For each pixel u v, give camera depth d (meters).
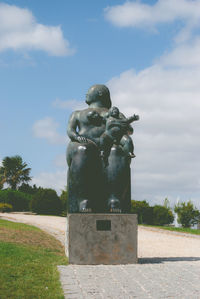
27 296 5.15
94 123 9.02
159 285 6.03
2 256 8.22
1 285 5.68
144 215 34.59
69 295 5.25
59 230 18.30
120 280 6.35
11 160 59.47
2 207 35.38
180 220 33.28
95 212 8.70
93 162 8.68
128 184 8.93
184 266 8.09
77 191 8.64
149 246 13.82
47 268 7.29
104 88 9.55
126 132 9.05
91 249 8.17
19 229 14.51
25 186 58.72
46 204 34.47
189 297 5.32
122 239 8.30
